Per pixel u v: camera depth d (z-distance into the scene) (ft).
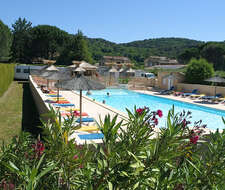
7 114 41.75
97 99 77.87
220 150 10.19
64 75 50.37
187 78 95.14
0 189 8.39
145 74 160.35
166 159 7.69
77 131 23.93
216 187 8.56
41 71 81.82
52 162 8.65
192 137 9.19
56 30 249.55
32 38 238.89
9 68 91.25
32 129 32.22
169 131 8.29
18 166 9.24
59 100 48.55
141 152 8.05
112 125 7.78
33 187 5.95
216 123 47.57
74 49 225.15
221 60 242.17
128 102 74.13
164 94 87.25
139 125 8.67
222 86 81.30
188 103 66.64
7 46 191.11
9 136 28.14
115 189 7.33
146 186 7.64
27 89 86.33
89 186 6.89
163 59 307.58
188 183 8.43
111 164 7.27
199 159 10.38
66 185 8.14
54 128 9.32
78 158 8.66
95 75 111.86
